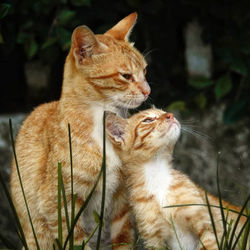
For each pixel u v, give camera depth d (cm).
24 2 1055
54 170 730
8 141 1098
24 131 825
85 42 752
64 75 765
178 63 1191
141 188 759
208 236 692
